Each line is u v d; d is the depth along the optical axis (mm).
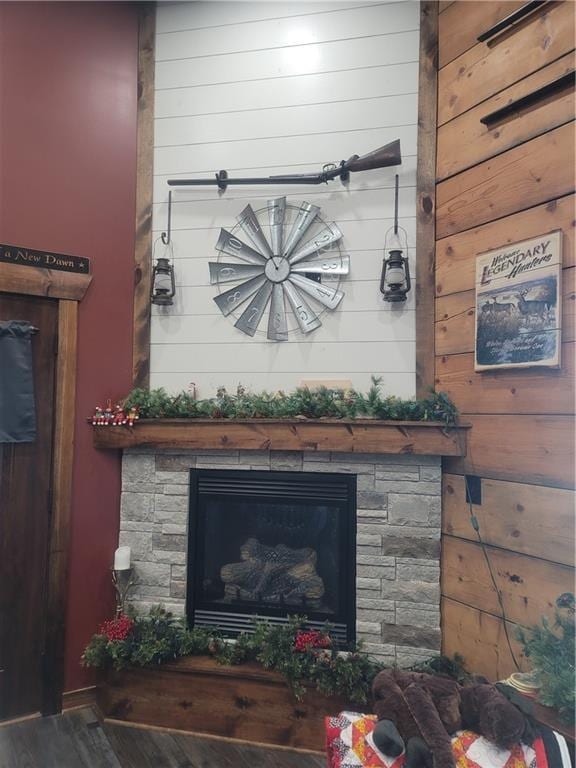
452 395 2189
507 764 1367
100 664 2250
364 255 2416
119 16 2635
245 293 2537
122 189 2609
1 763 1977
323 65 2496
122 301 2590
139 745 2098
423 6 2383
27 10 2402
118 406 2496
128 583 2438
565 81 1775
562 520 1738
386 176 2402
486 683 1626
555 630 1724
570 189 1763
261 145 2545
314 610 2320
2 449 2279
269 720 2115
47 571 2344
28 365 2324
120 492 2531
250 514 2469
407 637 2184
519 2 1986
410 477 2211
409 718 1438
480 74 2129
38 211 2387
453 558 2139
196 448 2373
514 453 1907
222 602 2408
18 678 2273
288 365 2477
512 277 1929
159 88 2648
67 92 2484
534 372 1853
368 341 2391
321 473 2307
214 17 2611
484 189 2086
